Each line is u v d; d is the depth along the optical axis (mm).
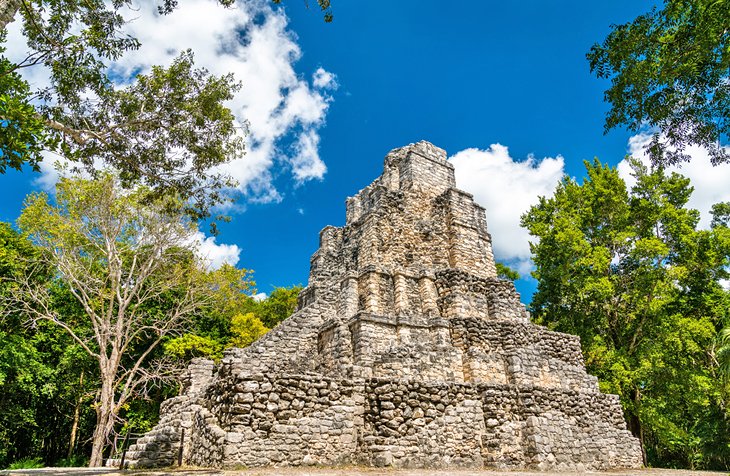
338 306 19125
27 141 8500
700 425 24250
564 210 28453
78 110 12508
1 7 8555
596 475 12078
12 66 8766
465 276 19203
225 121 14141
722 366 21641
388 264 21281
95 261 25438
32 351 23234
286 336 17234
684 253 26438
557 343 17281
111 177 22938
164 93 13438
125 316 27172
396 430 11523
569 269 26297
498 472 11125
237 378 10688
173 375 26047
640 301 24391
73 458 25625
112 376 20703
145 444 13117
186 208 15234
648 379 22531
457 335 16625
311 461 10602
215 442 10531
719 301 26203
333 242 26156
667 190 27375
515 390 13656
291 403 10938
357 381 12039
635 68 9492
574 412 14430
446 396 12609
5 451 25688
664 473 13648
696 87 9281
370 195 24250
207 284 26094
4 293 23688
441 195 23672
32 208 22188
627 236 25422
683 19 8914
